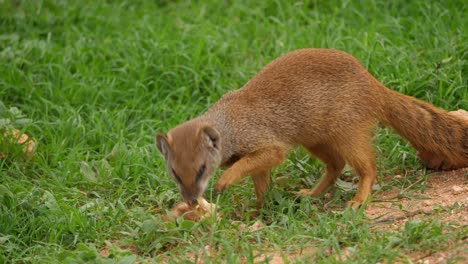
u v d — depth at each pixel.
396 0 16.30
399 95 11.53
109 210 11.11
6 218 10.80
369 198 10.16
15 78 14.92
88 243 10.45
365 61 14.16
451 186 11.12
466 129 11.48
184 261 9.14
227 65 15.22
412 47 14.51
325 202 11.48
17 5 18.08
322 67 11.36
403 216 10.02
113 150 12.85
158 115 14.20
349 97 11.20
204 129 10.52
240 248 9.53
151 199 11.65
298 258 9.04
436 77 13.48
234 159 11.34
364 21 15.87
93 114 13.89
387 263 8.48
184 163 10.40
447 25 15.30
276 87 11.33
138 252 10.04
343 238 9.40
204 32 15.80
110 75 15.12
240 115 11.16
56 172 12.48
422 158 12.00
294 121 11.27
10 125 13.10
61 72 15.12
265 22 16.28
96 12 17.47
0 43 16.34
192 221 10.16
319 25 15.84
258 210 11.07
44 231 10.82
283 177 12.04
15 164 12.54
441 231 9.11
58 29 16.98
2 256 9.95
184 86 14.67
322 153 11.69
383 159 12.31
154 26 16.56
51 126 13.79
